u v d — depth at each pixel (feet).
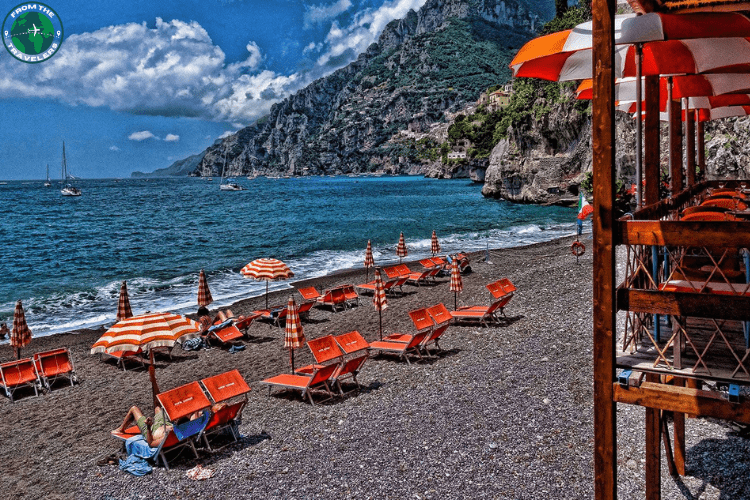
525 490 21.98
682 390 14.48
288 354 45.29
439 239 133.90
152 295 74.79
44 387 39.09
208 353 46.42
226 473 25.03
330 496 22.47
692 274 20.10
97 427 31.99
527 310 52.01
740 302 13.87
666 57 21.04
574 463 23.70
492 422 28.07
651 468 19.43
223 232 160.25
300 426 29.84
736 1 17.03
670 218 24.80
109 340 29.96
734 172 106.83
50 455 28.35
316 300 60.18
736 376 14.24
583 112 208.95
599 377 15.10
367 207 255.50
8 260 111.45
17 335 42.98
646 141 24.62
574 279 63.77
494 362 37.32
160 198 384.47
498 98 584.40
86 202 336.90
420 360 40.09
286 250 120.16
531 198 234.79
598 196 14.57
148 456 26.27
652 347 17.06
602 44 14.05
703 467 23.40
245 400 28.91
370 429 28.55
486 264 89.86
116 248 127.95
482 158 505.25
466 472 23.58
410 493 22.30
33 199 378.94
